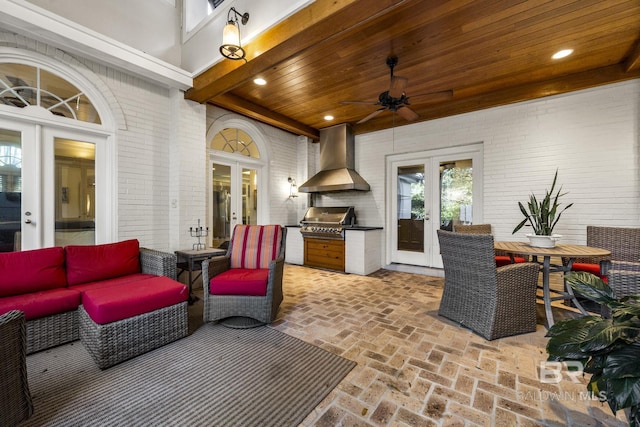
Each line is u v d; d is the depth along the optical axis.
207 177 4.27
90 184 3.04
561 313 2.74
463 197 4.35
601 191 3.21
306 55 2.88
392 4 1.98
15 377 1.30
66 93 2.87
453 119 4.24
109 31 3.03
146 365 1.84
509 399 1.51
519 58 2.95
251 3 2.67
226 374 1.75
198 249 3.60
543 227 2.68
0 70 2.51
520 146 3.70
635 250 2.74
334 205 5.63
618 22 2.36
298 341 2.19
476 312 2.33
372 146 5.14
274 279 2.50
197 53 3.39
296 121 5.08
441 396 1.54
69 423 1.34
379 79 3.44
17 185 2.62
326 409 1.44
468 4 2.16
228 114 4.52
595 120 3.24
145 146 3.41
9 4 2.20
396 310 2.87
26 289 2.13
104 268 2.57
